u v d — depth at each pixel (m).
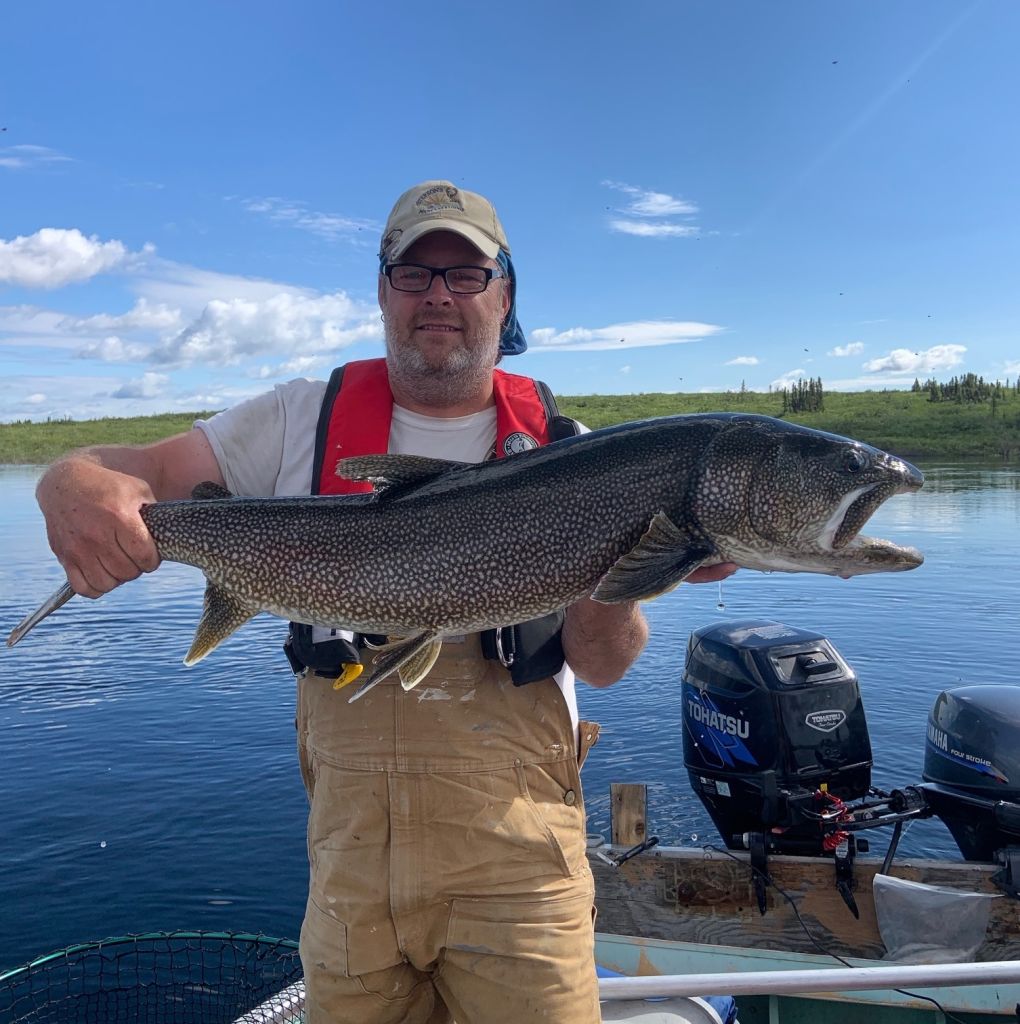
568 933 0.98
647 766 3.06
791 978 1.12
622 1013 1.24
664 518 1.03
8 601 6.09
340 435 1.13
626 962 1.53
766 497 1.05
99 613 5.86
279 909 2.20
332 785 1.02
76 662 4.60
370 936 0.98
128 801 2.85
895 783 2.77
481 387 1.16
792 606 5.42
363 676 1.05
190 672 4.39
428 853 0.98
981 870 1.43
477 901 0.98
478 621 1.05
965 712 1.53
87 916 2.15
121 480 1.03
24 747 3.34
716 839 2.51
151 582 7.20
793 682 1.57
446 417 1.16
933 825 2.51
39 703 3.89
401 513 1.07
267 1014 1.32
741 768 1.59
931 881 1.45
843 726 1.58
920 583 5.91
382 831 0.99
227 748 3.32
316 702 1.07
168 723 3.61
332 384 1.17
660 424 1.09
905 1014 1.38
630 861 1.54
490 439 1.17
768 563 1.09
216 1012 1.62
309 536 1.08
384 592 1.07
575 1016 0.96
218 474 1.15
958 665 4.04
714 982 1.13
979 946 1.38
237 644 4.98
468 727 1.01
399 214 1.11
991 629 4.66
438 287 1.08
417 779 0.99
